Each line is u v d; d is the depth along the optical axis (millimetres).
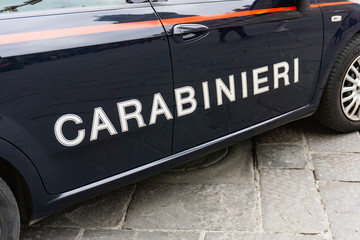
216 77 2336
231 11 2336
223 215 2410
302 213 2387
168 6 2170
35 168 1903
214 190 2623
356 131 3219
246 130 2602
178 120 2279
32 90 1801
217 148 2527
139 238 2285
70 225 2406
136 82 2068
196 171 2820
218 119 2449
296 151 2975
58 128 1904
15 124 1786
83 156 2035
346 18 2799
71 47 1875
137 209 2506
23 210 2057
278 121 2746
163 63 2125
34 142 1861
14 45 1759
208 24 2248
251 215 2395
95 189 2131
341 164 2801
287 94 2715
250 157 2943
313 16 2646
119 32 2002
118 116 2059
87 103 1952
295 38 2604
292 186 2615
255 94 2543
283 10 2533
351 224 2291
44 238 2312
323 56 2785
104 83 1978
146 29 2070
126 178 2217
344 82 2992
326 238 2205
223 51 2320
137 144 2189
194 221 2383
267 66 2533
